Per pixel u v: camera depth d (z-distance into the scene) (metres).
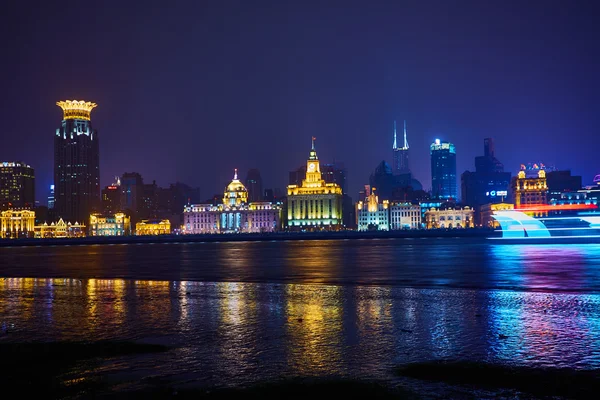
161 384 18.94
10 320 31.48
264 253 130.12
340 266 74.38
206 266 79.62
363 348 23.34
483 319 29.61
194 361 21.67
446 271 62.09
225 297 40.53
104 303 38.34
